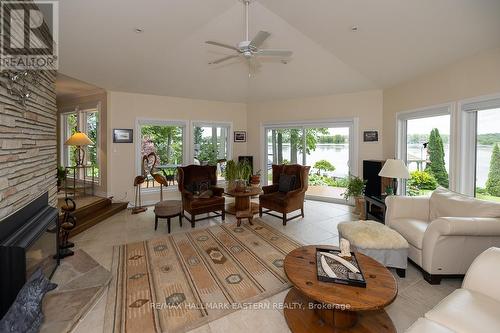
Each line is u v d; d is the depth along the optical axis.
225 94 5.73
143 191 5.31
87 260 2.71
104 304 2.01
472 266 1.57
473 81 2.91
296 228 3.82
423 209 2.95
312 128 5.66
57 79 4.21
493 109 2.80
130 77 4.45
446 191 2.91
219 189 4.36
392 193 3.76
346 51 3.81
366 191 4.35
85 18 2.78
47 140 2.60
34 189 2.23
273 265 2.66
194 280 2.36
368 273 1.76
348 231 2.58
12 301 1.62
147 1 2.75
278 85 5.31
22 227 1.87
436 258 2.24
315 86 5.09
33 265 1.96
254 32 3.67
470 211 2.42
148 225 3.97
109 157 4.90
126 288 2.23
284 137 6.04
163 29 3.32
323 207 5.07
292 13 3.23
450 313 1.29
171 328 1.75
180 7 2.98
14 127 1.83
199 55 4.21
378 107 4.84
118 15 2.86
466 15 2.41
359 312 1.87
